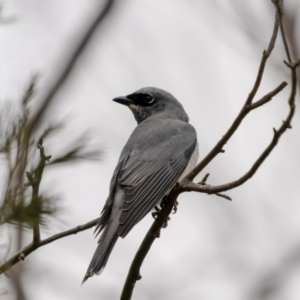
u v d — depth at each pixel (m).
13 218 4.03
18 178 4.36
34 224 4.02
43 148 4.74
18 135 4.56
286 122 7.53
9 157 4.48
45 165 4.68
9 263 5.48
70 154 4.79
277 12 7.77
